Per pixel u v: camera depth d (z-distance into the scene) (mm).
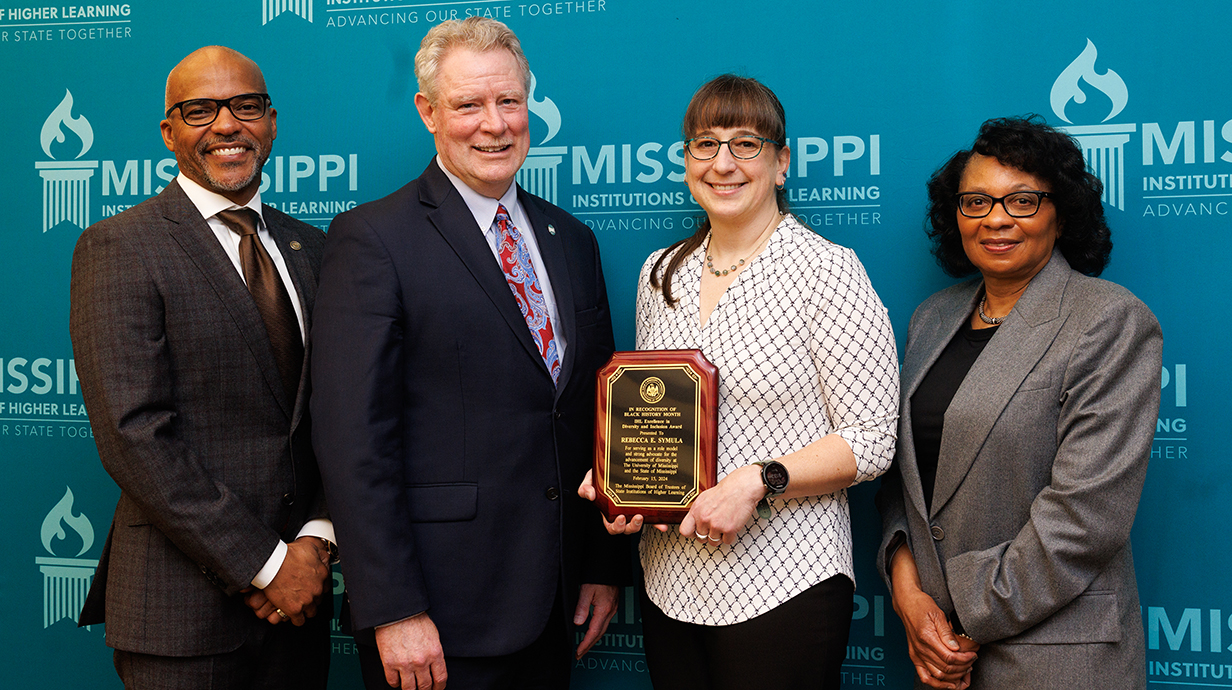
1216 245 1640
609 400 1331
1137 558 1679
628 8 1828
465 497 1319
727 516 1213
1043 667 1246
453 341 1333
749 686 1280
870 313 1297
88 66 1993
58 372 2004
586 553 1540
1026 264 1380
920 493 1382
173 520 1272
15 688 2033
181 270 1353
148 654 1341
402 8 1895
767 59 1779
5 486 2031
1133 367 1255
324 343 1295
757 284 1340
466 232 1378
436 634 1283
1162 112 1651
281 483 1401
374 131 1910
